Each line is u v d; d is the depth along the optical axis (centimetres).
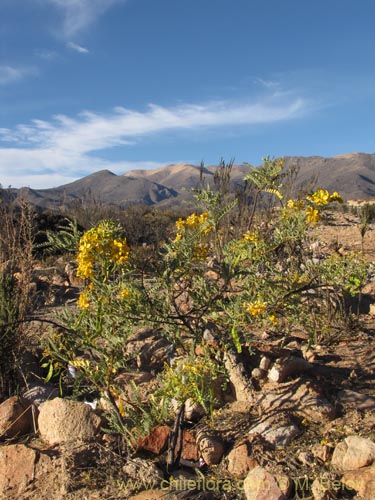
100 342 374
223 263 278
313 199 275
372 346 425
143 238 1288
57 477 279
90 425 314
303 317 307
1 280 427
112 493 265
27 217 611
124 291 263
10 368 391
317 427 310
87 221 1327
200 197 298
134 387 288
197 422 329
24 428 331
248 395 344
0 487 278
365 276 299
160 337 451
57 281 751
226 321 288
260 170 302
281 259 435
